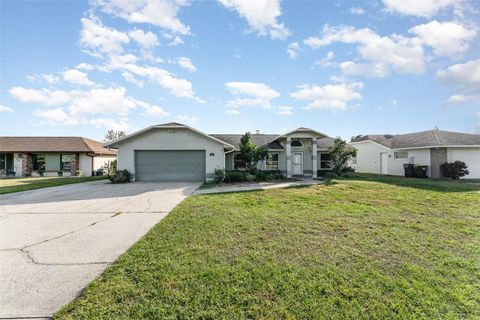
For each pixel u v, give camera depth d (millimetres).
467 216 6297
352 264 3598
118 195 10102
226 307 2629
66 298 2768
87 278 3205
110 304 2654
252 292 2891
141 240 4566
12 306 2629
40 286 3014
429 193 9883
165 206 7809
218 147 15812
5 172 22562
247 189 11453
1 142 23578
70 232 5156
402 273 3340
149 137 15688
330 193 10023
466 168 16641
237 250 4090
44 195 10242
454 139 18234
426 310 2596
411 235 4844
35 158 22844
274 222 5707
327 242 4461
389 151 21812
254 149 16484
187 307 2619
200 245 4297
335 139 18875
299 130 18094
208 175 15703
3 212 7070
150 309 2574
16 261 3732
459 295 2852
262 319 2449
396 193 9930
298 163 20125
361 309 2598
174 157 15852
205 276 3229
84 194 10438
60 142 24031
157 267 3479
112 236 4891
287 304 2678
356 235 4836
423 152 18562
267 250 4094
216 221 5773
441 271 3408
